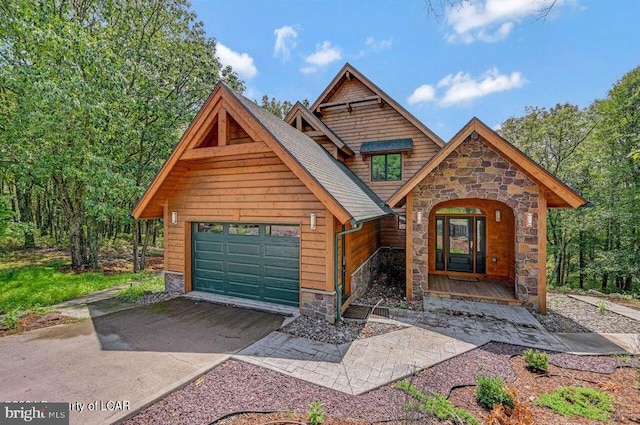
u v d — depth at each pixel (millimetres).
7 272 12734
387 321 7203
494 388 3934
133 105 12711
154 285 10594
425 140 13930
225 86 7539
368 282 11164
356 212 7176
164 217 9594
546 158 18859
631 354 5586
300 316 7340
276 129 8188
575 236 18281
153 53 13750
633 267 14594
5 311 7930
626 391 4371
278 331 6445
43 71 10289
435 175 9016
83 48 10883
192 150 8000
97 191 11484
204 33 15484
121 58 12953
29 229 11445
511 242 10203
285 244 7949
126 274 13469
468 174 8703
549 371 4945
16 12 10219
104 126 11836
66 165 11586
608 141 15336
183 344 5738
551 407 3896
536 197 8094
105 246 22344
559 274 19312
